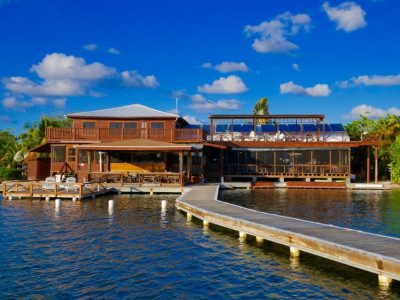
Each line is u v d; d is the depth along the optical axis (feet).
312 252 43.96
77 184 97.09
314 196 108.27
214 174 145.07
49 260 44.80
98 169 130.93
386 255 37.37
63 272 40.91
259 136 161.68
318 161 142.51
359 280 39.09
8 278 39.19
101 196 102.89
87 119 138.31
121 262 44.32
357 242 42.57
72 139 131.54
